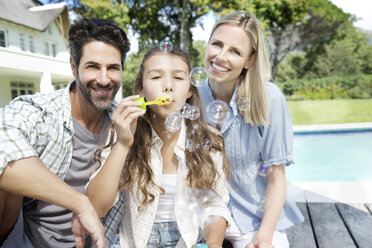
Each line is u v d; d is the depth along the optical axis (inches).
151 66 40.0
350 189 81.8
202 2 457.1
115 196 37.5
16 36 429.7
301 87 606.5
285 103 48.8
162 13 523.8
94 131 46.4
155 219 43.0
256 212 49.1
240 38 45.4
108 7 474.3
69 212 42.5
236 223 49.6
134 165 41.8
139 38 525.7
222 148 46.8
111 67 41.8
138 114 34.0
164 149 44.2
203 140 45.8
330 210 69.3
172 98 39.8
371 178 189.9
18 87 414.6
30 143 37.3
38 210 41.4
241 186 50.9
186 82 41.2
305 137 295.0
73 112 44.3
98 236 32.9
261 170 49.0
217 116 49.3
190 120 46.7
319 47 637.9
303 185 86.7
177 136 44.6
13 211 38.9
